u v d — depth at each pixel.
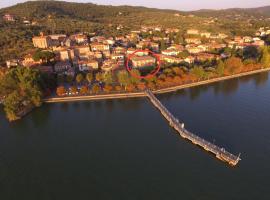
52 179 152.00
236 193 138.00
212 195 137.00
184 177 150.25
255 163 159.88
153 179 149.38
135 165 161.50
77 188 144.50
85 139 192.25
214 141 182.50
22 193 142.12
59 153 176.12
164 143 184.50
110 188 143.62
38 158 171.38
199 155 170.00
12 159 170.88
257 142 181.00
